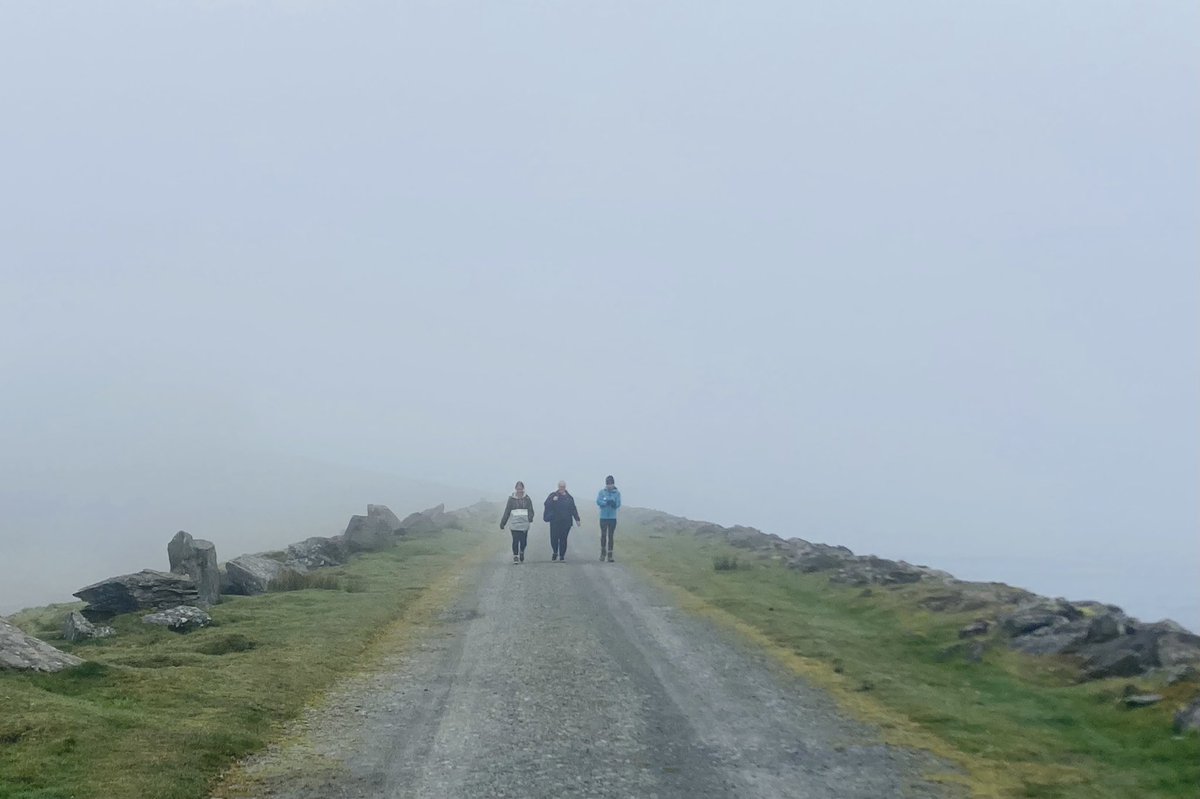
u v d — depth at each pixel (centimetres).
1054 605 1752
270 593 2278
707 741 1123
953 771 1020
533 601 2186
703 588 2397
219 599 2130
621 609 2072
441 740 1120
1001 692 1363
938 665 1542
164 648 1594
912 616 1897
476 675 1453
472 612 2033
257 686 1344
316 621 1873
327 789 952
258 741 1107
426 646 1672
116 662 1465
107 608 1909
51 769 974
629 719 1212
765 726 1186
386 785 964
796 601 2200
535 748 1090
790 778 995
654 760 1049
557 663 1534
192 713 1195
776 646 1680
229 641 1631
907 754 1078
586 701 1300
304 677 1414
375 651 1630
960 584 2259
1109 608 1786
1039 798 941
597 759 1050
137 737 1077
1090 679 1390
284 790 950
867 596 2159
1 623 1393
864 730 1172
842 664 1530
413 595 2270
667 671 1483
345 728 1170
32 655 1350
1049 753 1084
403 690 1360
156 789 927
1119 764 1045
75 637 1703
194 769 991
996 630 1666
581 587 2422
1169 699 1215
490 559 3144
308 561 2848
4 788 920
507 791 947
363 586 2417
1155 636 1433
